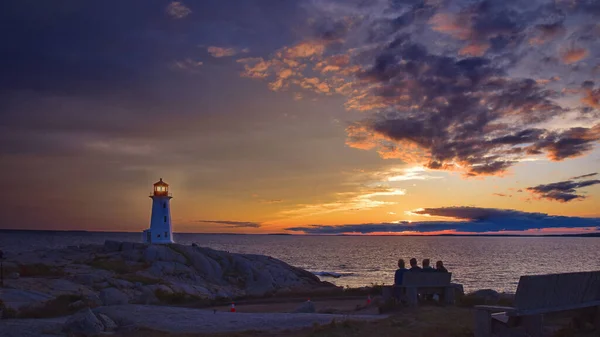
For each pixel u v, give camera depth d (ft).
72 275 136.46
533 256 508.53
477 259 447.42
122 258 177.99
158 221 236.02
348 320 45.11
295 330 45.75
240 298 94.43
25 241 646.74
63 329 48.49
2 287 105.81
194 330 48.29
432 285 54.95
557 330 39.78
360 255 536.83
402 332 39.50
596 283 38.73
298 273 205.77
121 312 57.26
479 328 34.65
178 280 162.71
